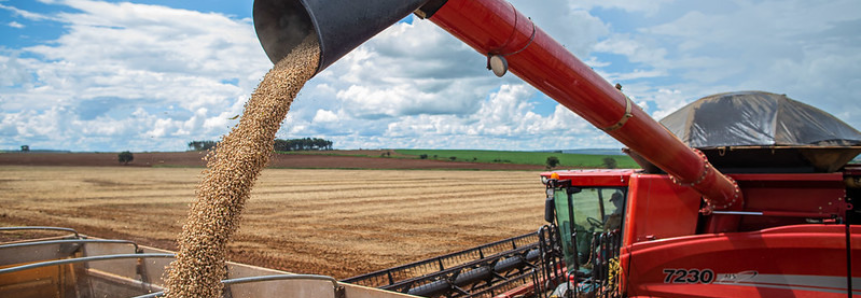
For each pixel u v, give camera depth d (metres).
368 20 2.86
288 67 3.81
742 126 5.50
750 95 5.84
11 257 5.26
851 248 4.63
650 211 5.44
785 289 4.86
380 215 20.08
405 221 18.42
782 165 5.39
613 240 5.59
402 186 37.19
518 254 8.70
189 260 3.59
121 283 5.41
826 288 4.75
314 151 101.81
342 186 37.06
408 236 15.23
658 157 4.64
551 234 5.86
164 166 72.19
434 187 36.22
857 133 5.54
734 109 5.71
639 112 4.32
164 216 19.38
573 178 5.99
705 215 5.39
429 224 17.69
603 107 4.14
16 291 5.18
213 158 4.06
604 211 5.96
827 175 5.08
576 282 5.73
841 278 4.70
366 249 13.23
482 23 3.52
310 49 3.74
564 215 6.34
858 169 5.33
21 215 19.36
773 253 4.89
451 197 27.97
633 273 5.33
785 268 4.87
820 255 4.76
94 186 34.25
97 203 23.58
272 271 4.74
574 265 5.92
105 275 5.58
